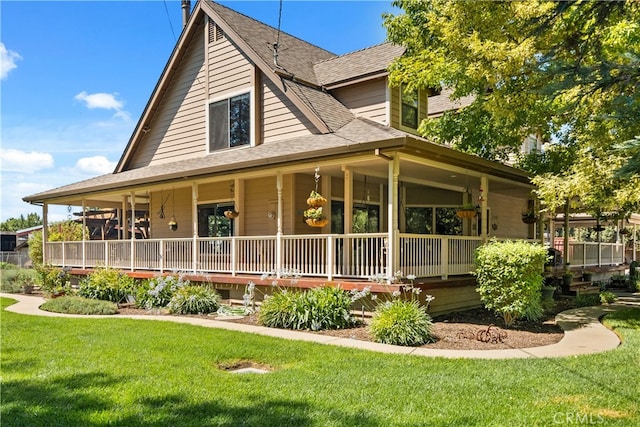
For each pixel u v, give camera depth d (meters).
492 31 9.47
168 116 16.17
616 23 6.53
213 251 12.53
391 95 12.72
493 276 8.87
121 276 13.62
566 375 5.45
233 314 10.50
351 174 10.25
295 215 12.27
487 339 7.63
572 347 7.10
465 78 11.72
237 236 12.66
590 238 29.81
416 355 6.55
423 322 7.66
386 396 4.75
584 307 11.61
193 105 15.39
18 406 4.59
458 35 9.88
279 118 13.03
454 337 7.88
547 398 4.65
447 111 13.62
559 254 16.58
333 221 12.67
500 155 14.27
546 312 10.75
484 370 5.70
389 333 7.48
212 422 4.12
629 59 5.52
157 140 16.50
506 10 9.17
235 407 4.48
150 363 6.11
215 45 14.71
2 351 6.88
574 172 9.59
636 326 8.57
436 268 10.05
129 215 22.78
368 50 14.55
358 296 8.76
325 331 8.45
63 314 10.91
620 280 17.73
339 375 5.52
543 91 5.78
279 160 10.06
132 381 5.32
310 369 5.80
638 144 4.75
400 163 9.88
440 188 14.56
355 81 12.87
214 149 14.63
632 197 7.91
